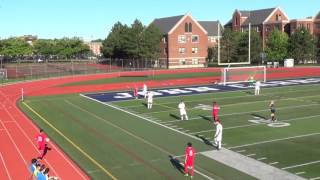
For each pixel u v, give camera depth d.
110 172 21.48
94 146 26.61
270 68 88.56
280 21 113.12
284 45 98.25
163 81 65.81
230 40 93.12
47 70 90.00
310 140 26.80
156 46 97.06
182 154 24.36
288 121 32.84
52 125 33.31
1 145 27.34
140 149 25.62
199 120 33.94
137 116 36.22
